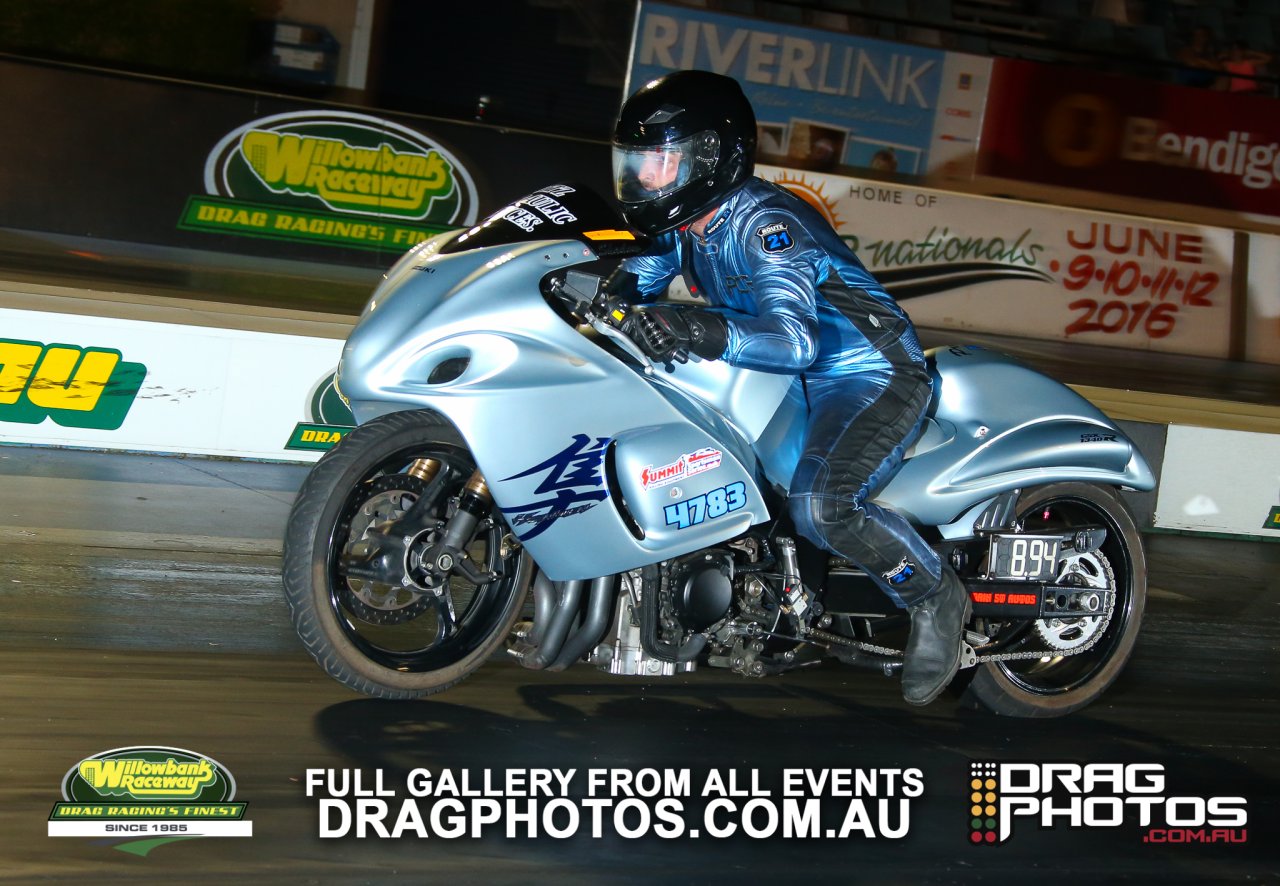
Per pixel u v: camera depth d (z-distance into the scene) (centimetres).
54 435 707
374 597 396
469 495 384
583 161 1393
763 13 1407
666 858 335
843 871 338
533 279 376
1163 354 1470
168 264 1193
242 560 558
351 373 370
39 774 341
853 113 1433
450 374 376
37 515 586
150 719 381
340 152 1321
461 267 376
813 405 414
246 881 303
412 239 1345
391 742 383
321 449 751
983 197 1435
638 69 1399
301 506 374
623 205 398
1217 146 1552
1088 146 1505
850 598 431
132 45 1301
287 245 1313
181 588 510
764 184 397
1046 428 457
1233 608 666
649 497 391
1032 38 1493
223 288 1111
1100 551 467
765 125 1413
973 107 1466
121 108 1286
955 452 444
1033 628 468
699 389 406
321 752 372
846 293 406
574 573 393
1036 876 346
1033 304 1450
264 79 1334
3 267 1059
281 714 396
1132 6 1522
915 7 1463
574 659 408
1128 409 879
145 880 298
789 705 457
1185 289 1491
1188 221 1555
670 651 407
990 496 445
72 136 1273
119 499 630
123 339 713
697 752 403
